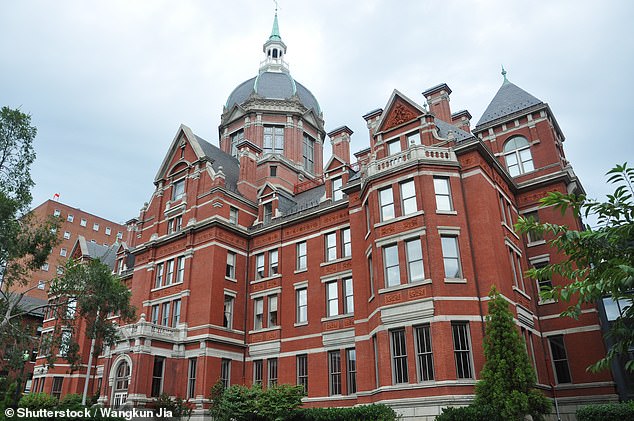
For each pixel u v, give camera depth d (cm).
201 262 3750
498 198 2902
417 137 3069
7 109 2778
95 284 3027
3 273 2728
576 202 1177
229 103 5862
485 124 3478
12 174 2781
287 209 4169
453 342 2408
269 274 3841
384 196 2897
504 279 2589
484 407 2039
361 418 2388
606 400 2544
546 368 2761
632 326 1096
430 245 2584
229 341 3566
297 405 2708
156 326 3441
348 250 3459
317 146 5759
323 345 3288
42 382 4691
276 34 6538
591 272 1116
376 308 2705
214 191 3916
